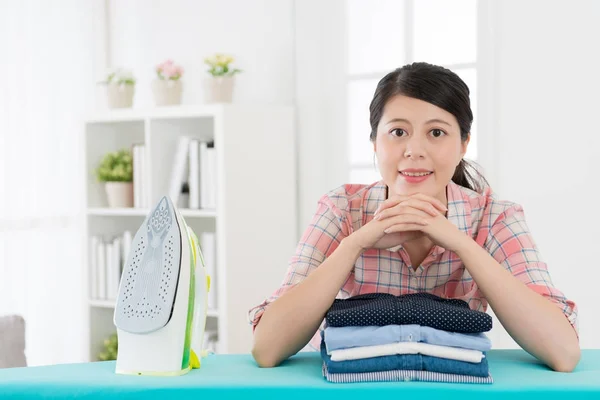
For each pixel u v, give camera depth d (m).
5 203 3.24
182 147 3.23
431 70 1.36
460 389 1.12
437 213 1.36
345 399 1.13
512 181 2.96
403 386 1.13
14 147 3.29
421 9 3.13
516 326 1.30
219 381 1.18
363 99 3.27
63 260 3.54
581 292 2.85
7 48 3.26
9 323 2.13
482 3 2.98
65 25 3.55
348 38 3.28
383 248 1.41
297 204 3.40
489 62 2.98
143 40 3.71
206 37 3.57
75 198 3.60
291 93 3.39
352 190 1.59
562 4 2.84
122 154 3.42
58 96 3.51
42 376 1.23
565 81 2.85
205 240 3.18
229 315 3.06
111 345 3.39
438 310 1.20
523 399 1.11
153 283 1.24
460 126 1.38
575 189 2.85
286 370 1.28
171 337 1.23
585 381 1.17
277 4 3.40
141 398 1.15
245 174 3.12
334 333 1.19
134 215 3.63
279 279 3.27
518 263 1.44
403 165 1.36
